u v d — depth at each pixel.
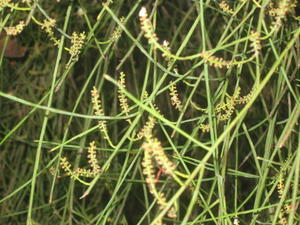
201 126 0.25
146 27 0.19
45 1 0.40
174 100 0.24
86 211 0.42
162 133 0.40
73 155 0.41
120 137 0.41
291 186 0.26
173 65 0.25
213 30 0.40
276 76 0.31
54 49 0.41
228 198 0.39
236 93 0.24
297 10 0.31
